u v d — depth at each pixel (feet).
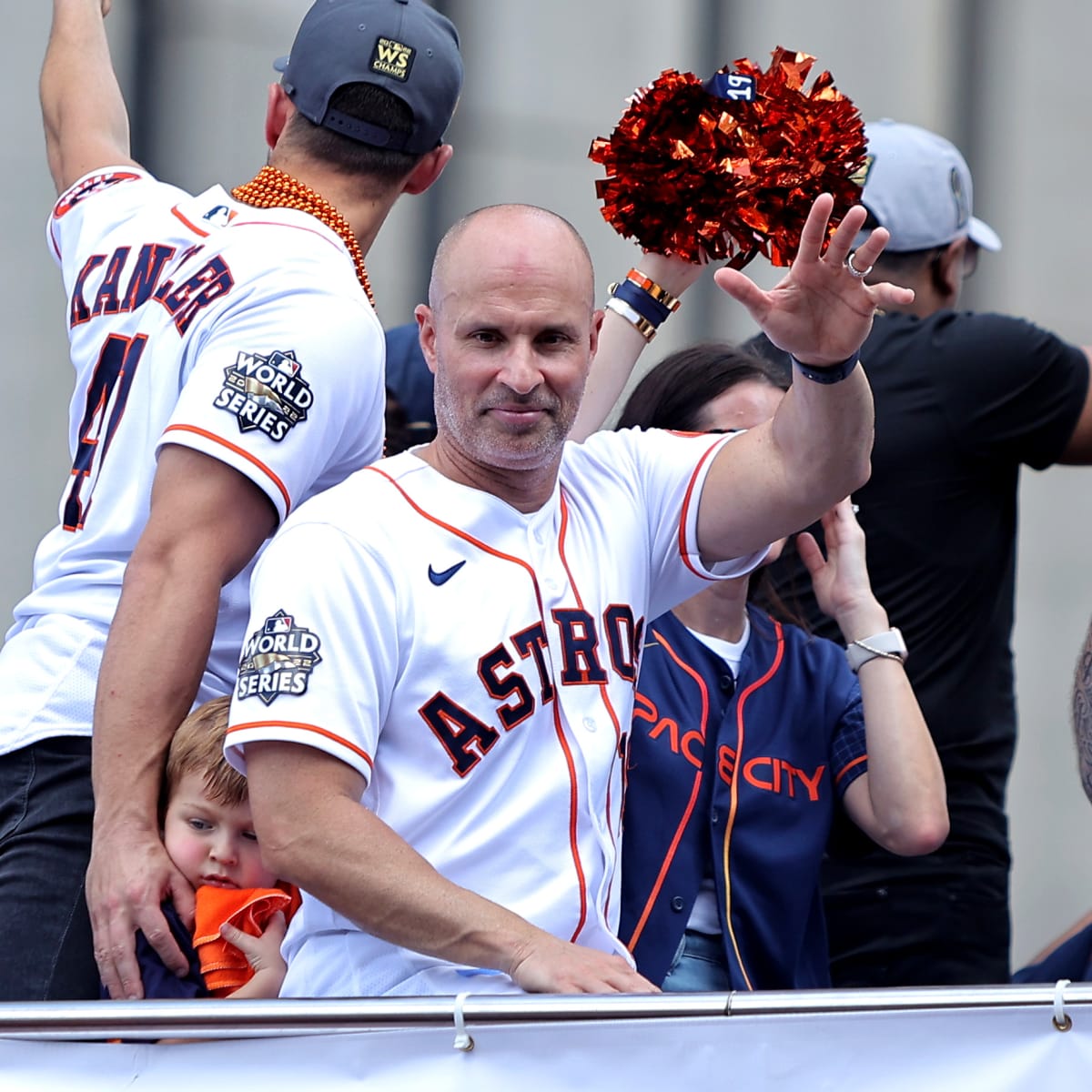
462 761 27.55
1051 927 73.77
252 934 31.24
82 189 37.63
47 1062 25.08
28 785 32.37
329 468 33.17
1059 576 76.54
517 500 29.25
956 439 43.01
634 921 32.86
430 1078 24.44
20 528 67.36
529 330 28.14
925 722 39.75
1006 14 77.71
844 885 41.11
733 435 31.86
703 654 35.60
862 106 77.10
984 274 77.36
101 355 34.40
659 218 31.89
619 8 75.41
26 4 68.59
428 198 73.15
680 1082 24.14
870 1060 23.97
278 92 36.52
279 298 32.65
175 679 30.45
